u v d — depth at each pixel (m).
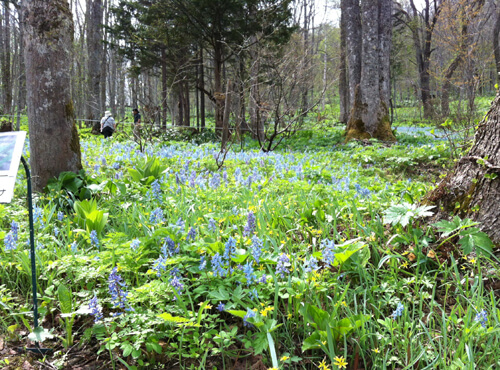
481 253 3.17
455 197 3.62
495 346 2.44
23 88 21.97
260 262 3.15
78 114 27.16
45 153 5.07
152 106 11.69
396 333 2.65
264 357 2.51
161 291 2.70
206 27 17.34
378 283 3.23
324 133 18.20
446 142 11.13
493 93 30.20
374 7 14.88
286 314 2.87
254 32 17.00
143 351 2.61
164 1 17.39
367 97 15.15
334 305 2.64
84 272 3.00
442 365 2.35
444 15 16.81
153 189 4.83
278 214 4.22
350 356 2.52
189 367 2.52
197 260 3.07
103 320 2.74
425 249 3.50
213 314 2.76
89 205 4.14
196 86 17.98
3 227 4.25
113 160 8.41
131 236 3.89
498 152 3.38
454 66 16.50
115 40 26.72
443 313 2.60
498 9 24.45
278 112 12.57
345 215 4.18
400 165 9.87
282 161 8.85
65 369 2.51
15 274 3.41
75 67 24.41
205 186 5.80
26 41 4.98
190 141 16.34
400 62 36.81
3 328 2.88
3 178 2.39
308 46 15.42
